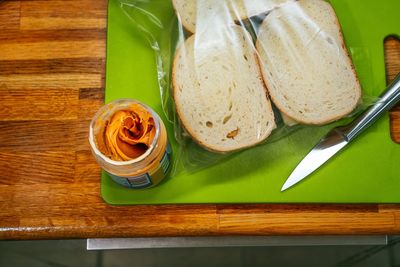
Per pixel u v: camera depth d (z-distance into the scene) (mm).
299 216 491
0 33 530
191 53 498
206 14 492
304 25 501
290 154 502
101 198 494
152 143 423
